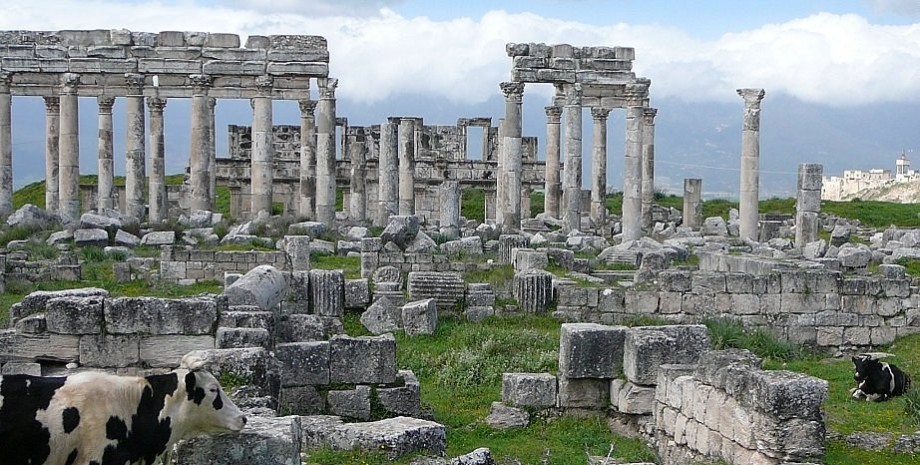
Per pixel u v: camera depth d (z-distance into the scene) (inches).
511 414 836.0
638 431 818.2
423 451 643.5
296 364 812.6
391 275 1390.3
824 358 1158.3
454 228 2228.1
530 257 1512.1
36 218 2197.3
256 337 800.9
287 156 3405.5
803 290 1221.1
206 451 505.4
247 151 3348.9
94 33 2436.0
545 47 2433.6
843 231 2271.2
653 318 1221.1
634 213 2411.4
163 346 830.5
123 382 498.6
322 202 2476.6
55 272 1492.4
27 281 1445.6
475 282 1366.9
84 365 826.8
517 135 2418.8
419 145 3356.3
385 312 1138.0
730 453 682.2
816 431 641.6
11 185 2466.8
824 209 3267.7
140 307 829.2
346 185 3329.2
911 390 877.2
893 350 1174.3
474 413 863.1
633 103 2447.1
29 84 2486.5
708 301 1226.0
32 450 476.4
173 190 3265.3
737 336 1138.0
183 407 499.2
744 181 2349.9
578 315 1226.0
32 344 824.3
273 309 1027.9
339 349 820.0
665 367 795.4
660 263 1519.4
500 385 934.4
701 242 2229.3
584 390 849.5
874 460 709.9
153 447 495.8
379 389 823.7
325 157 2477.9
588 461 727.7
